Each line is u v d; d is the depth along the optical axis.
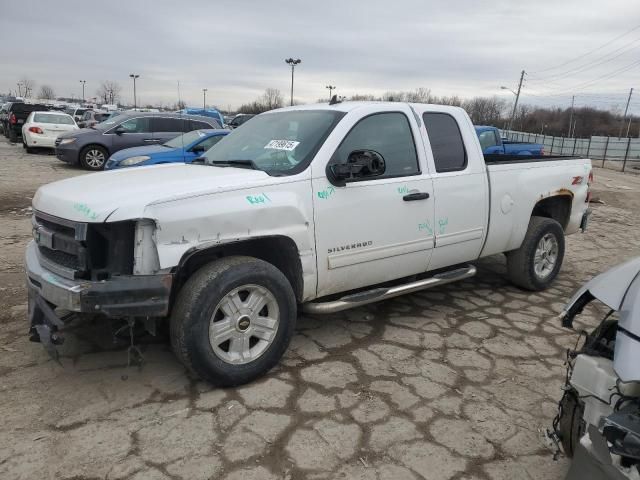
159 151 10.76
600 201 14.08
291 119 4.50
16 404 3.26
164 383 3.57
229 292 3.38
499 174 5.11
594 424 2.26
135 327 4.14
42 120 20.50
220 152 4.61
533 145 16.94
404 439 3.07
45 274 3.32
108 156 15.82
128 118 15.95
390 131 4.40
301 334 4.47
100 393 3.42
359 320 4.81
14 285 5.32
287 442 3.00
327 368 3.87
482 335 4.58
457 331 4.64
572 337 4.62
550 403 3.53
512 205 5.23
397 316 4.94
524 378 3.85
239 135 4.78
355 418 3.26
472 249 4.99
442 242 4.66
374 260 4.20
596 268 7.03
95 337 4.21
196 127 16.34
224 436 3.03
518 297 5.61
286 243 3.71
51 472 2.69
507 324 4.85
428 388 3.65
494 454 2.98
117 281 3.10
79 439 2.95
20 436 2.96
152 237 3.19
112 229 3.17
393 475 2.78
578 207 6.10
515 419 3.33
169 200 3.20
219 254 3.67
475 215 4.90
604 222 10.90
